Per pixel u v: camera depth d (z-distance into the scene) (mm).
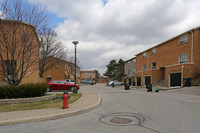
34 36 10477
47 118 5387
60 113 5824
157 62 27953
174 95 12211
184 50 21219
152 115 5832
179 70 19734
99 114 6230
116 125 4719
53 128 4504
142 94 13438
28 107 7004
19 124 4883
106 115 6047
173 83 21047
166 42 25375
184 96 11391
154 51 29219
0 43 9500
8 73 10297
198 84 17906
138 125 4660
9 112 6043
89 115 6090
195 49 19531
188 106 7387
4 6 8828
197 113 5988
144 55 33219
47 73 37281
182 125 4566
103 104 8508
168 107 7234
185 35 21188
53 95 10219
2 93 8344
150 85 16828
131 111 6637
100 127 4551
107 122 5062
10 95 8555
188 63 18891
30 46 9789
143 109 6965
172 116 5598
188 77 18719
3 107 7008
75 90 13469
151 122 4938
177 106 7438
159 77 26656
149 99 10031
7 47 9422
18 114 5707
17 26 9391
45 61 23578
